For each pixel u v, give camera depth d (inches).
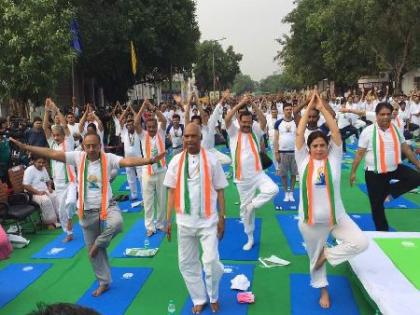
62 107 937.5
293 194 398.9
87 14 986.7
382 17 1048.8
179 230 190.1
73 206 293.7
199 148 187.8
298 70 1770.4
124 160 207.8
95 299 212.8
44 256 272.8
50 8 567.2
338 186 188.5
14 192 339.3
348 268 228.5
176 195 189.2
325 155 187.9
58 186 297.7
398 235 240.8
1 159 420.8
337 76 1519.4
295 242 277.0
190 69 1376.7
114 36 1038.4
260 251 264.4
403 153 267.1
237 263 247.9
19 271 251.0
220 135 579.8
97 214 207.2
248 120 259.1
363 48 1256.8
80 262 262.4
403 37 1071.6
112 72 1194.6
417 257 213.0
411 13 1015.6
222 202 192.5
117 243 289.0
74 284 232.2
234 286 215.6
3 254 206.4
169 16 1117.7
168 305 204.4
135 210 372.8
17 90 540.7
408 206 350.6
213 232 187.2
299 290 213.0
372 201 255.4
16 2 543.8
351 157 575.5
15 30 523.2
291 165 365.4
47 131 326.3
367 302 199.0
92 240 213.0
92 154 204.4
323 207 186.4
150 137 295.4
